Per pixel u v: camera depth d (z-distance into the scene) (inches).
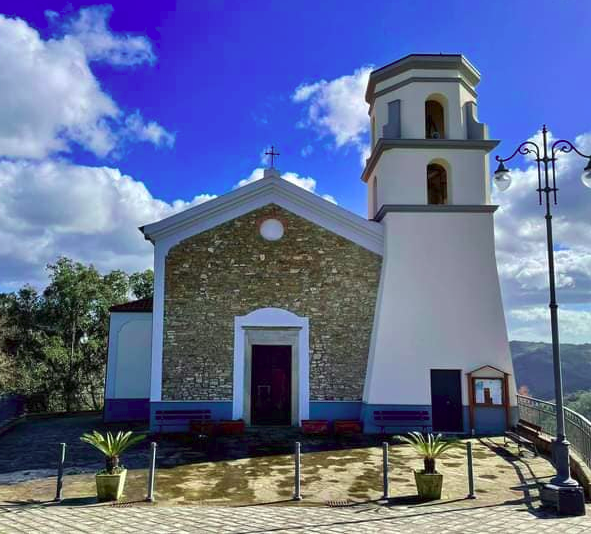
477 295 666.8
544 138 405.1
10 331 1199.6
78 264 1279.5
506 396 640.4
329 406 652.7
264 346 670.5
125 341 818.8
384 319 655.8
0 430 673.6
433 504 361.1
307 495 386.6
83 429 722.2
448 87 713.6
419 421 631.2
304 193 687.1
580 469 413.7
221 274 669.3
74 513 325.1
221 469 462.3
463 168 697.6
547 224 393.4
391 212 681.6
